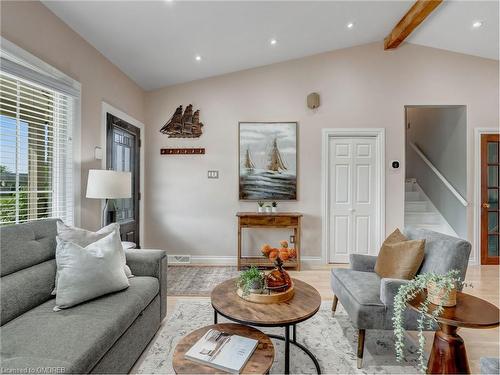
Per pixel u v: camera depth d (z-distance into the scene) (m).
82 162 2.62
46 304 1.62
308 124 3.94
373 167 3.95
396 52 3.88
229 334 1.39
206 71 3.81
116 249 1.88
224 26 2.86
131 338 1.67
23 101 2.06
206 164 4.00
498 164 3.95
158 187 4.02
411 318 1.72
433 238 2.01
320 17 3.03
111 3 2.27
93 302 1.65
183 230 4.02
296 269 3.71
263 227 3.65
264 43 3.35
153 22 2.61
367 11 3.09
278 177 3.94
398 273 1.94
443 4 2.97
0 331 1.33
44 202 2.27
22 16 1.96
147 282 2.00
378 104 3.90
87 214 2.69
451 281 1.47
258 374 1.11
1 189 1.91
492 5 2.92
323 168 3.92
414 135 5.56
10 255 1.57
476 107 3.88
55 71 2.27
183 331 2.14
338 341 2.04
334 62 3.91
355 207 3.96
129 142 3.60
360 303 1.77
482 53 3.79
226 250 4.00
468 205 3.95
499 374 1.07
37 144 2.20
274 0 2.60
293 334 1.95
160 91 4.01
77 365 1.14
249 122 3.95
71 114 2.50
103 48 2.87
